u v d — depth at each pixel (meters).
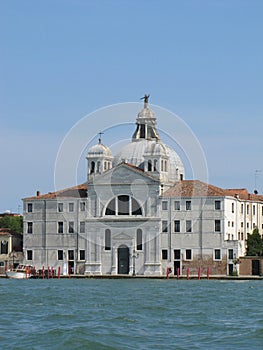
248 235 196.62
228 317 88.56
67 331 75.12
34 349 67.94
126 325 80.88
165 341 71.56
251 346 69.38
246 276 182.88
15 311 93.56
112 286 147.75
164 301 108.88
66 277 190.38
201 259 188.50
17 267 199.12
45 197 197.75
